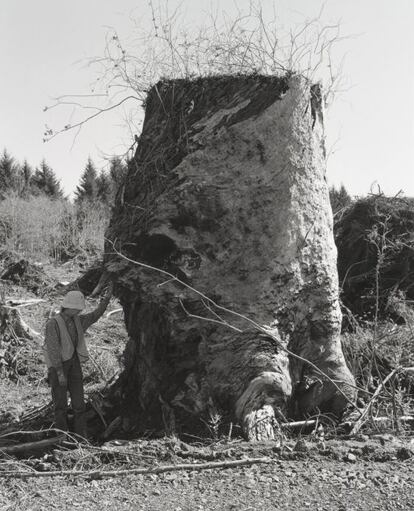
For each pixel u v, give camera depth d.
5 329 11.13
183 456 5.75
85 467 5.64
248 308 6.89
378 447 5.81
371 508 4.61
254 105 7.23
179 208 7.13
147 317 7.39
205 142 7.26
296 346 7.17
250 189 7.10
